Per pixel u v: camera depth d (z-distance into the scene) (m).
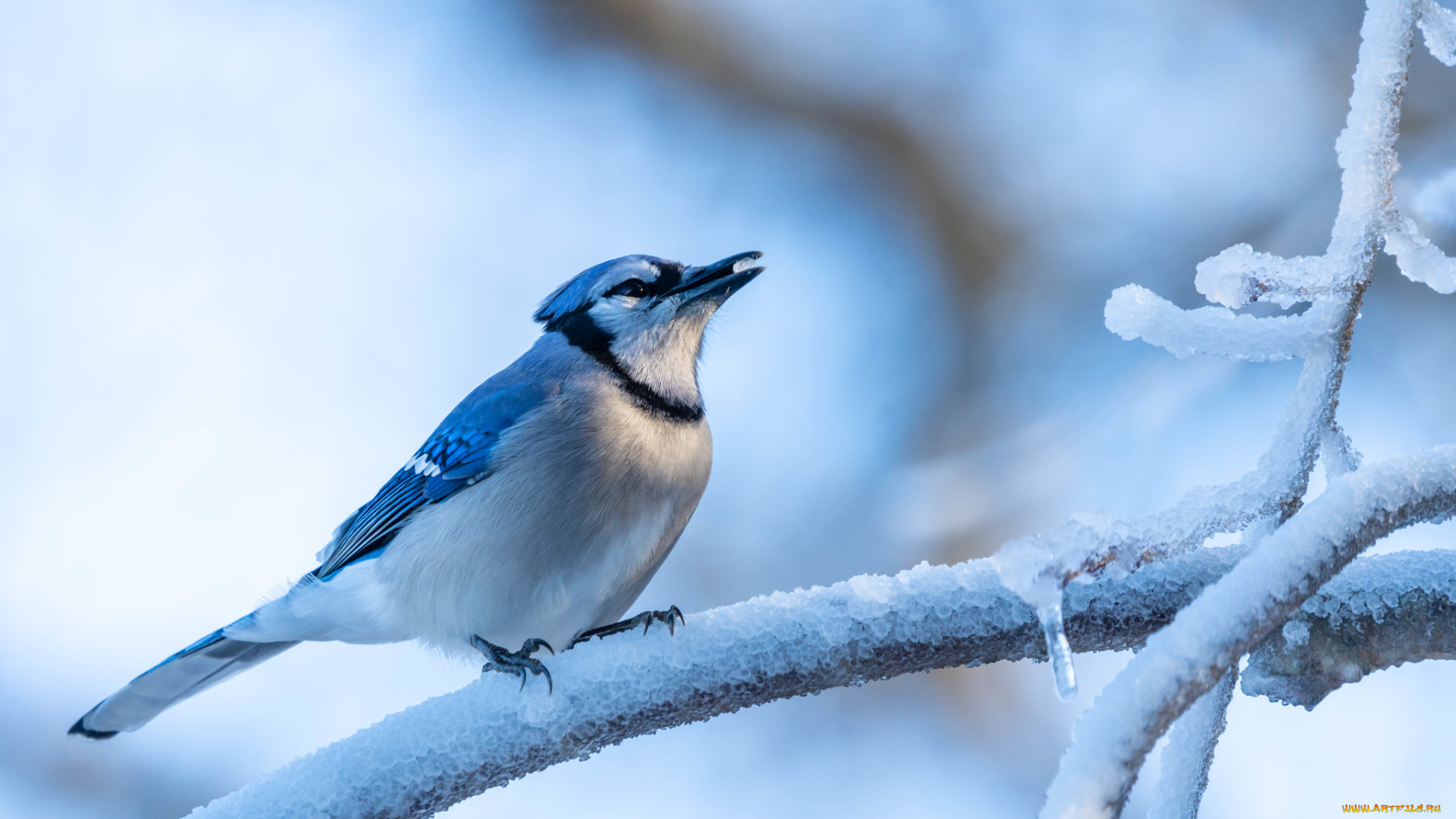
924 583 4.59
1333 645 4.59
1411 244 4.56
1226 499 4.54
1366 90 4.57
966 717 4.84
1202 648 3.80
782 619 4.59
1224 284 4.57
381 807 4.59
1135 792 4.76
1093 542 4.16
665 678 4.59
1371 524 4.19
